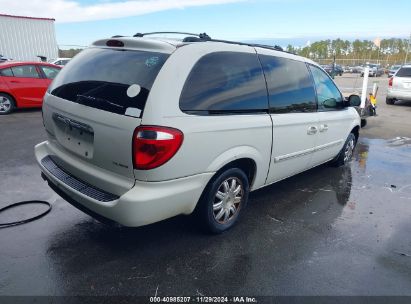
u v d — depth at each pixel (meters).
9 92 9.34
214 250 3.17
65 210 3.82
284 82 3.85
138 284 2.68
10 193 4.24
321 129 4.55
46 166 3.42
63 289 2.58
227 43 3.28
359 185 5.07
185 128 2.70
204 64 2.95
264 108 3.53
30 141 6.73
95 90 2.93
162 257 3.02
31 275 2.71
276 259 3.09
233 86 3.19
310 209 4.18
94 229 3.43
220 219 3.40
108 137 2.69
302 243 3.39
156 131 2.54
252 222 3.76
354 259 3.16
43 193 4.27
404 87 14.27
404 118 11.42
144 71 2.75
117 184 2.73
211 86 2.97
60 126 3.24
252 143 3.36
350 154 6.00
